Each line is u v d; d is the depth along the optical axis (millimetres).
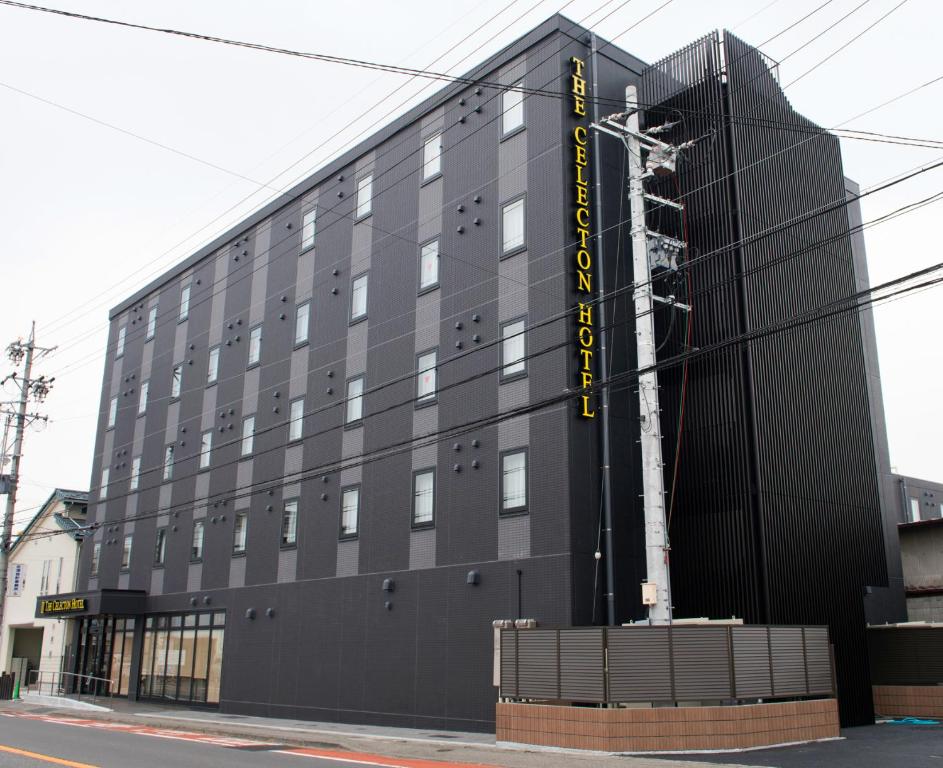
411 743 19344
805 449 22969
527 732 18000
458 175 26547
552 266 22859
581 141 23797
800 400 23266
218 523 34344
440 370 25594
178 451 38094
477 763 15516
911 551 29906
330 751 17969
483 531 23047
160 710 32312
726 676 17469
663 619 17438
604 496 21906
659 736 16672
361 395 28406
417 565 24750
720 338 22641
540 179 23719
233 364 35844
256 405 33812
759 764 14789
